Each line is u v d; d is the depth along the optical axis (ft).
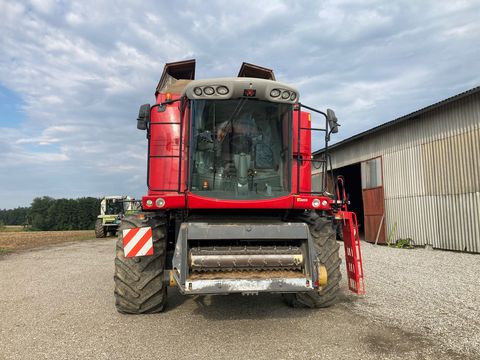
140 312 18.62
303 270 16.01
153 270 18.54
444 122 47.65
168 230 20.20
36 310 20.24
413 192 52.54
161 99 22.16
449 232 46.42
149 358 13.44
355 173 82.12
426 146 50.37
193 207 17.02
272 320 17.76
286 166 18.24
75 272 33.73
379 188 59.98
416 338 15.16
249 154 18.03
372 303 20.62
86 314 19.19
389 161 57.77
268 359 13.24
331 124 19.52
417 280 27.14
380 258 40.04
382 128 57.98
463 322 17.16
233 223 17.12
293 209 18.38
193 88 17.10
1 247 64.13
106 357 13.57
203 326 16.98
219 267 15.47
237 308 19.97
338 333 15.83
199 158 17.72
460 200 44.96
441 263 35.73
